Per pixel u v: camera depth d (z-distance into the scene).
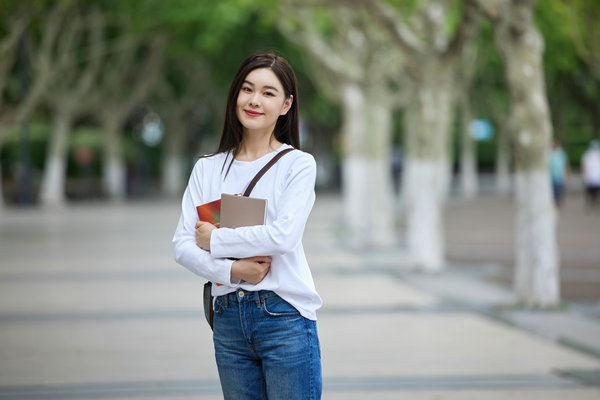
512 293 17.78
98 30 48.09
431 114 20.95
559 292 18.14
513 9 15.13
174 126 69.88
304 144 75.38
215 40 36.97
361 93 31.61
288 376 5.28
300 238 5.28
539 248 15.56
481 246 28.70
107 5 42.56
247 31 43.62
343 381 10.38
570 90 62.31
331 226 36.38
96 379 10.62
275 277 5.27
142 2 37.62
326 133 81.88
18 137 63.03
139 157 74.38
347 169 35.19
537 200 15.56
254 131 5.49
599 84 58.84
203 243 5.31
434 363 11.31
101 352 12.18
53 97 51.97
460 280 19.70
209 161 5.59
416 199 21.47
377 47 27.39
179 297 17.19
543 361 11.39
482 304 16.06
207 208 5.38
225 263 5.21
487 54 47.16
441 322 14.27
